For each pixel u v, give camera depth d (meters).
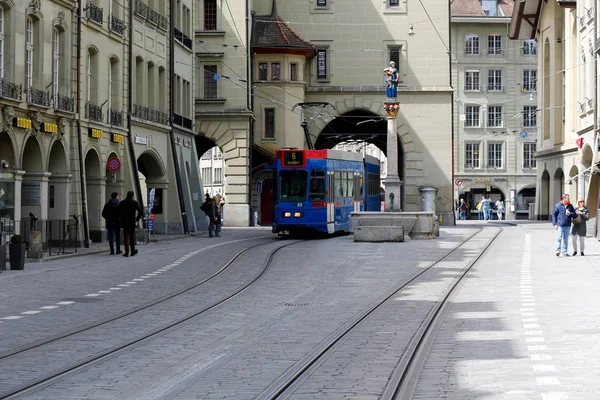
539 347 12.40
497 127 92.31
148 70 46.31
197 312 17.23
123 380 10.68
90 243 35.97
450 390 9.73
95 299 19.27
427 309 17.28
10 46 30.31
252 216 61.03
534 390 9.59
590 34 52.69
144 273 25.16
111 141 39.94
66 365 11.72
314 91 64.12
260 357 12.24
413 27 64.44
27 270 25.83
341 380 10.50
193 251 33.53
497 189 92.62
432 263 28.00
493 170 92.31
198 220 52.94
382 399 9.42
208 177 110.19
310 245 36.81
